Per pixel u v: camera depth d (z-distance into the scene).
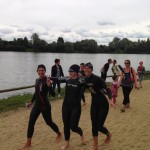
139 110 10.84
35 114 6.82
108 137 7.07
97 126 6.45
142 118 9.60
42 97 6.75
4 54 119.75
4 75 37.66
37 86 6.75
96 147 6.50
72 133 8.00
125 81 10.45
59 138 7.35
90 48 157.25
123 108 10.52
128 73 10.48
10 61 71.50
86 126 8.75
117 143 7.15
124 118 9.60
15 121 9.49
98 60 82.94
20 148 6.96
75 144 7.10
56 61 13.89
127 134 7.86
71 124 6.51
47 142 7.34
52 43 153.25
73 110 6.49
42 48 153.12
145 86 18.34
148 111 10.66
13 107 11.58
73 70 6.50
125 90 10.52
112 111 10.63
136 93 15.26
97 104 6.48
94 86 6.39
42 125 8.92
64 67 53.28
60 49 152.38
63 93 15.07
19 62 67.75
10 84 28.69
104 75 14.98
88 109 11.13
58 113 10.59
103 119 6.44
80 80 6.52
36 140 7.51
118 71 16.28
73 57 102.25
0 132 8.31
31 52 151.88
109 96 6.54
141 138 7.50
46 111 6.84
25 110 11.09
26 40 160.25
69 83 6.55
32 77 35.50
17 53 133.75
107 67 14.98
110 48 163.25
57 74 13.84
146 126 8.62
